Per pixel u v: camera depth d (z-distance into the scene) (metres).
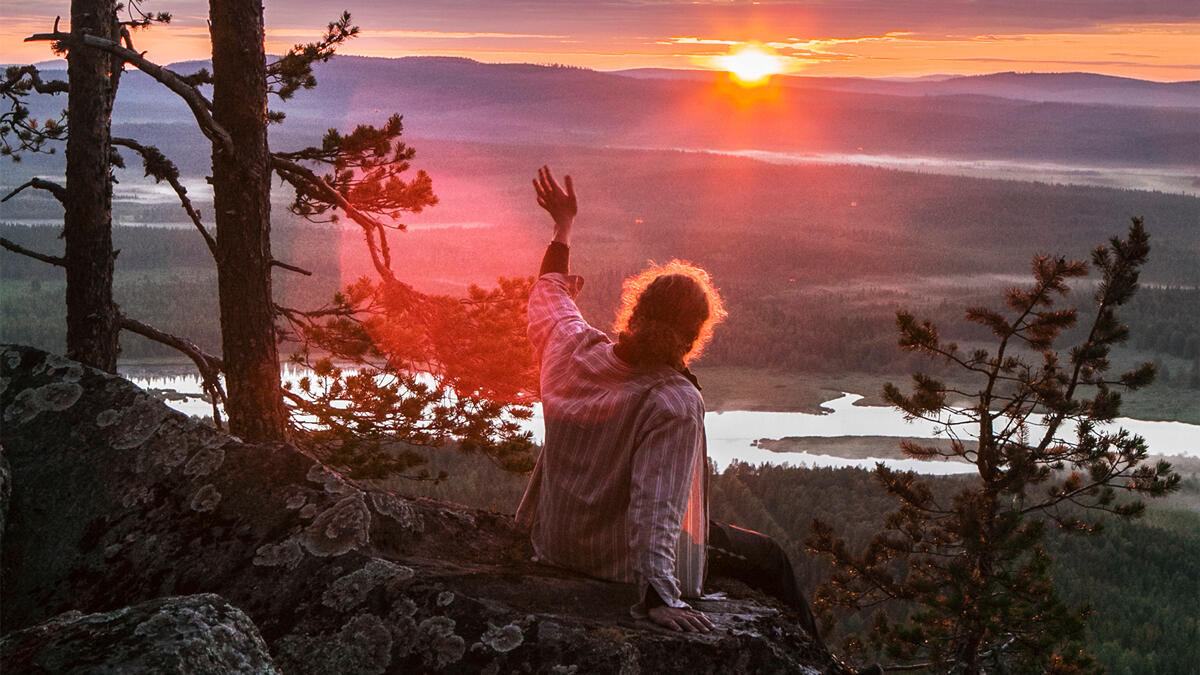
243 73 5.69
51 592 2.06
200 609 1.45
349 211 7.82
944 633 11.05
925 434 116.00
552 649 1.95
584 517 2.39
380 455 7.64
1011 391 11.95
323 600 2.01
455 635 1.95
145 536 2.15
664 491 2.22
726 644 2.07
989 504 11.15
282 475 2.26
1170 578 65.62
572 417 2.42
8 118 8.68
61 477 2.26
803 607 2.83
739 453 105.75
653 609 2.15
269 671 1.45
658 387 2.34
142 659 1.32
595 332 2.58
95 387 2.43
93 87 7.41
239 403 5.89
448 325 8.13
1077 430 11.39
